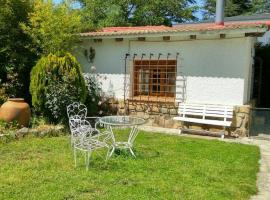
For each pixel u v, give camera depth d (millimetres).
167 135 8461
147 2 23875
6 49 9773
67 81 8617
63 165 5570
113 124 6125
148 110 9891
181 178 5168
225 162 6172
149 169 5531
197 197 4461
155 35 9188
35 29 10125
